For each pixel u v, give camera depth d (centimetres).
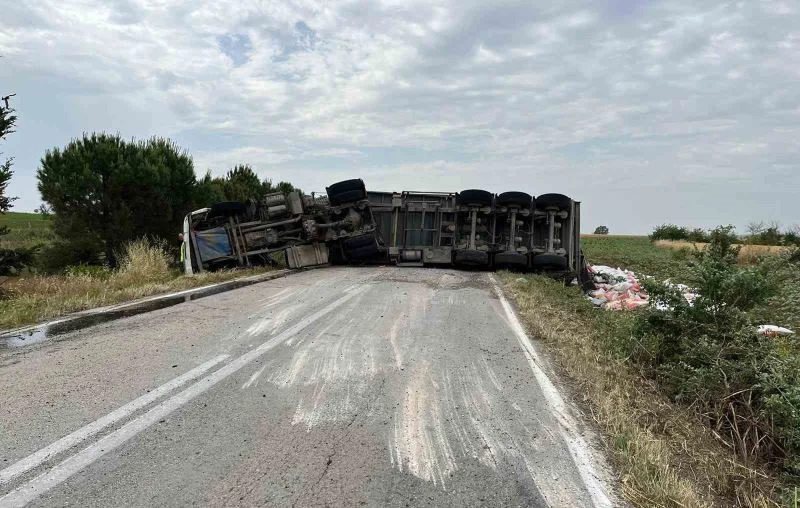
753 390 529
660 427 455
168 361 562
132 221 1736
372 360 591
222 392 472
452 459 365
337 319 815
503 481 337
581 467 360
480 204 1700
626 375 583
